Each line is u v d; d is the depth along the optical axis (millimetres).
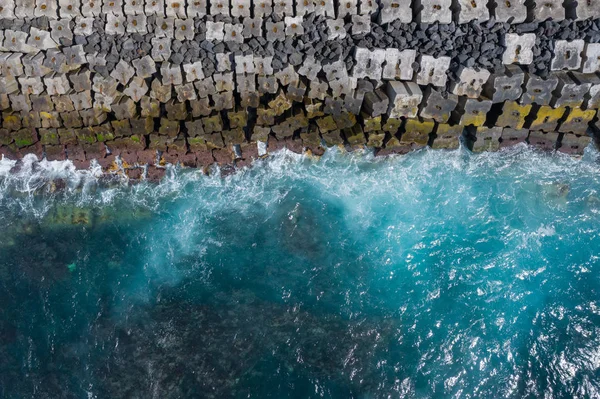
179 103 13430
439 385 11328
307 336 11930
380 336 11953
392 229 13633
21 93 13062
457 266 12961
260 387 11242
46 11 12633
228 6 12914
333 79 13188
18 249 13344
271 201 14141
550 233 13516
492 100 13328
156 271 12992
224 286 12758
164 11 12719
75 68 12891
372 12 13172
